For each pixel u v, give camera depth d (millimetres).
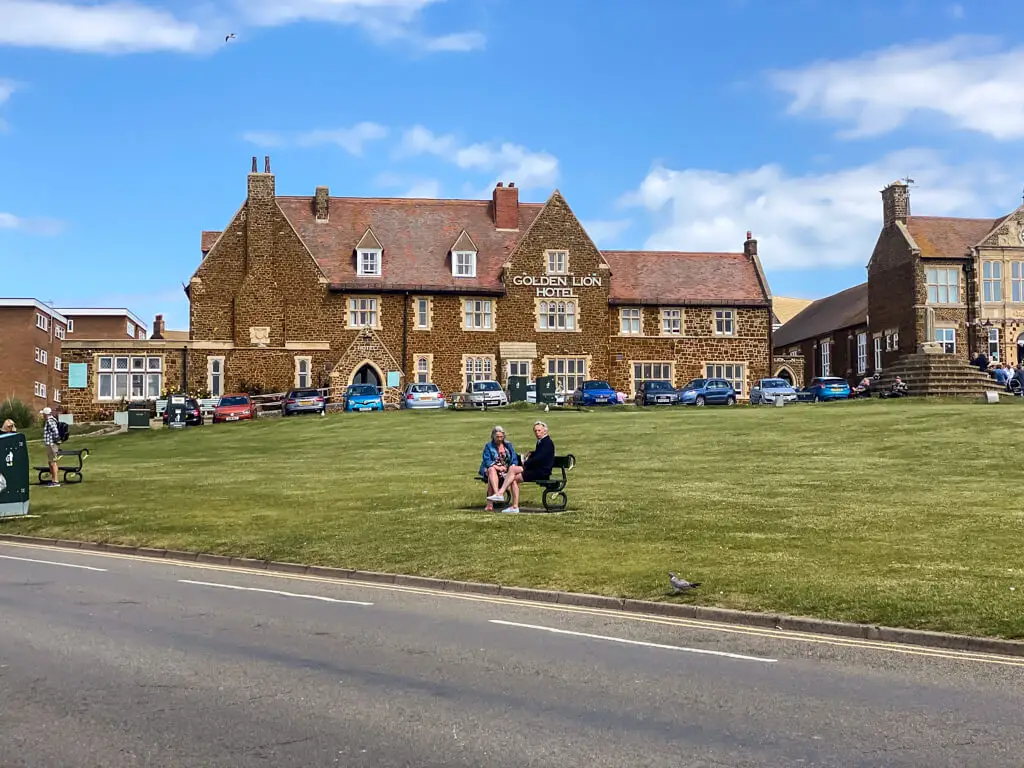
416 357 55125
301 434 37438
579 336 56719
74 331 79188
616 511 18234
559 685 8656
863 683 8766
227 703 8086
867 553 14141
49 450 25594
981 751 7008
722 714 7840
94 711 7867
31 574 14789
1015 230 61438
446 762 6789
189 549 16703
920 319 60062
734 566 13492
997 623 10445
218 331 53750
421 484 23000
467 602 12555
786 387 51125
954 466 23344
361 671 9102
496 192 59469
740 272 61188
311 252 55906
